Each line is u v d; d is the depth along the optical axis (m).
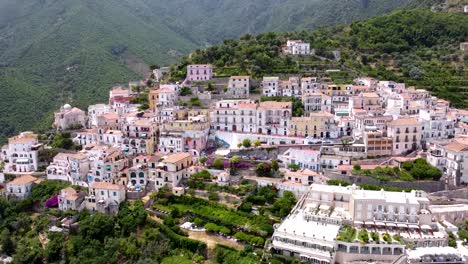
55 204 192.38
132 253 154.62
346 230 141.12
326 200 159.88
